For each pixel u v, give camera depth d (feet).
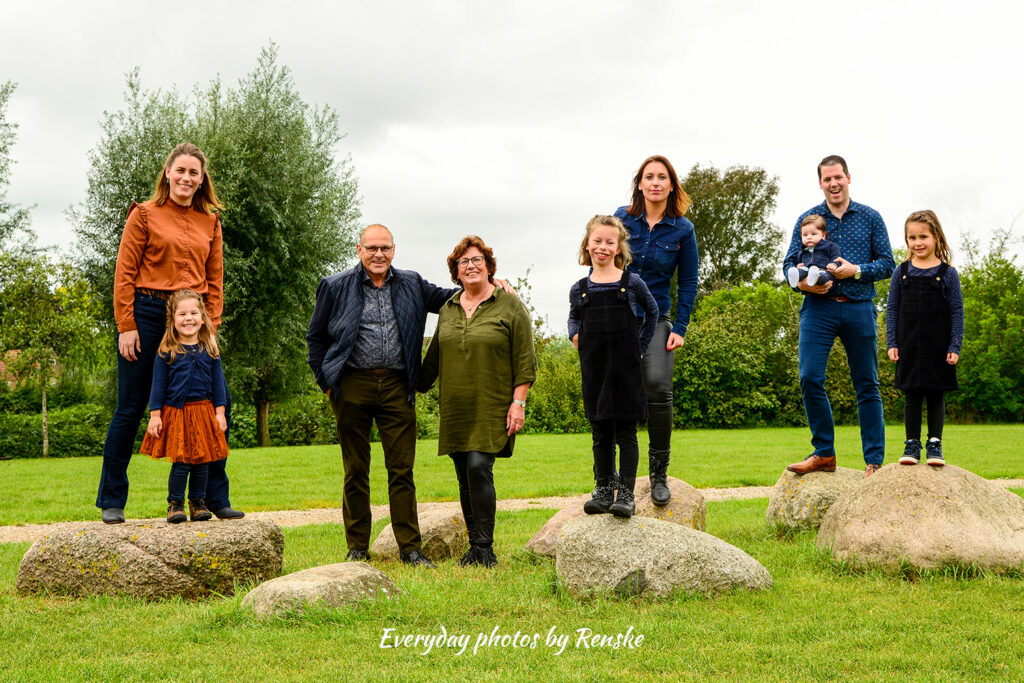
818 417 22.52
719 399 103.14
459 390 18.84
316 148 84.17
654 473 19.88
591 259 17.21
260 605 13.91
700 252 164.96
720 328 105.19
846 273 20.58
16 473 50.85
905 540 16.58
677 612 14.10
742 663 11.41
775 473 45.52
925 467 18.17
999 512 17.15
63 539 16.53
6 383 90.58
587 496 37.17
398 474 19.15
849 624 13.08
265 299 78.23
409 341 19.16
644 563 15.16
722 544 15.96
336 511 33.60
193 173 17.90
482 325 18.86
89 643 12.71
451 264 19.58
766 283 161.79
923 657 11.31
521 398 18.90
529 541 21.08
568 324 16.87
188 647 12.46
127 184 75.46
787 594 15.26
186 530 16.37
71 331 73.72
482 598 15.03
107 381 80.33
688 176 163.43
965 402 116.57
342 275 19.52
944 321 18.67
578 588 15.43
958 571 16.11
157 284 17.66
